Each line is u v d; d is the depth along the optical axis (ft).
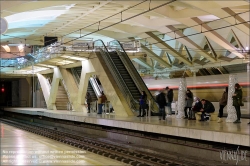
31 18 93.86
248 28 88.22
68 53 83.15
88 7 87.81
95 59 83.71
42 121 109.60
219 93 83.71
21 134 60.44
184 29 112.27
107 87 78.64
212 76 86.58
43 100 153.89
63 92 125.70
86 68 89.76
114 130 63.52
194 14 86.12
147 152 43.52
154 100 71.77
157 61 129.90
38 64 106.93
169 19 97.25
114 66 79.36
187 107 58.23
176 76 122.83
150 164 36.32
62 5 80.23
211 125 46.98
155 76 129.49
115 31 120.78
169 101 64.59
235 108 49.55
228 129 40.91
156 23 100.73
